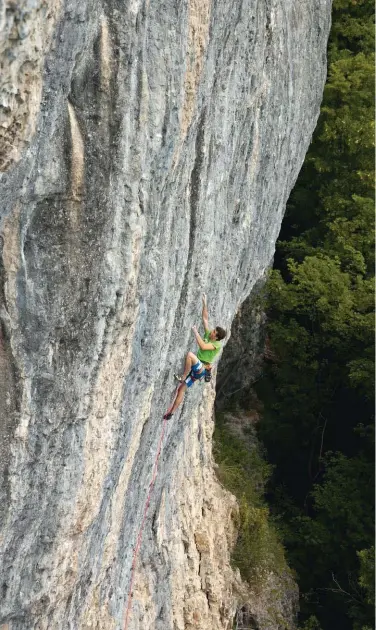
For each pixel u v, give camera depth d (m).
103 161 6.79
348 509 21.00
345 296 22.84
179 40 7.36
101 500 8.95
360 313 23.33
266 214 15.10
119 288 7.49
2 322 6.68
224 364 21.86
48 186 6.48
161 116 7.35
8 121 5.54
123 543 10.92
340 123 24.25
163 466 12.51
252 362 23.64
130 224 7.34
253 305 22.42
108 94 6.60
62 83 6.07
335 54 26.00
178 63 7.43
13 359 6.86
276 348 24.52
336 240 24.45
